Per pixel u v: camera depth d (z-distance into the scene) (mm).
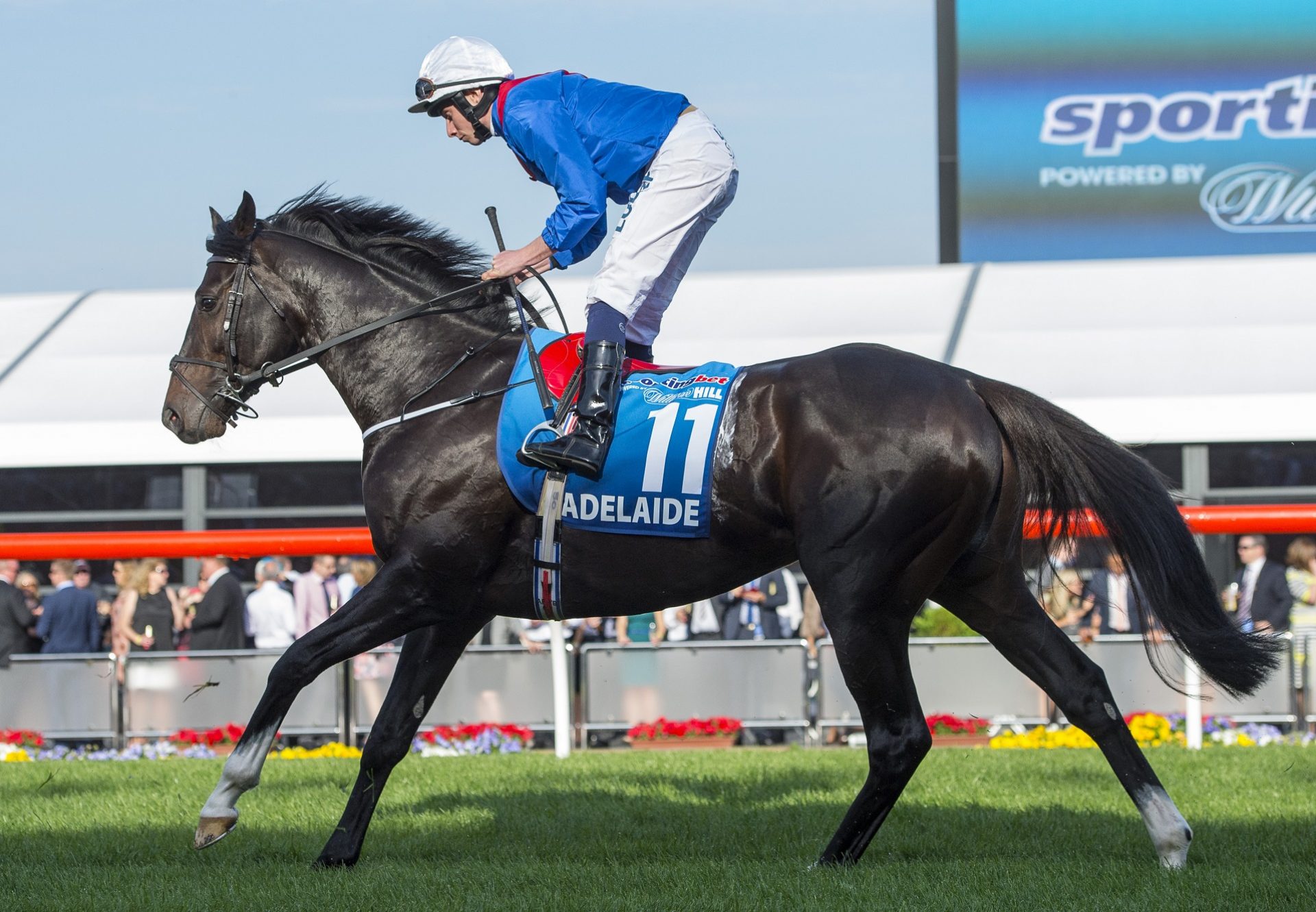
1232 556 19844
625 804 9039
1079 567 7121
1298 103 28188
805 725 14664
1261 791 9297
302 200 7629
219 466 20938
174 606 17344
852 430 6352
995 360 20547
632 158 6797
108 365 22656
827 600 6410
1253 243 28344
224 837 7512
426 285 7289
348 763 11961
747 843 7586
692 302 23859
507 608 6914
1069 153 28688
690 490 6469
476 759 12344
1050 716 14438
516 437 6656
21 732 14258
